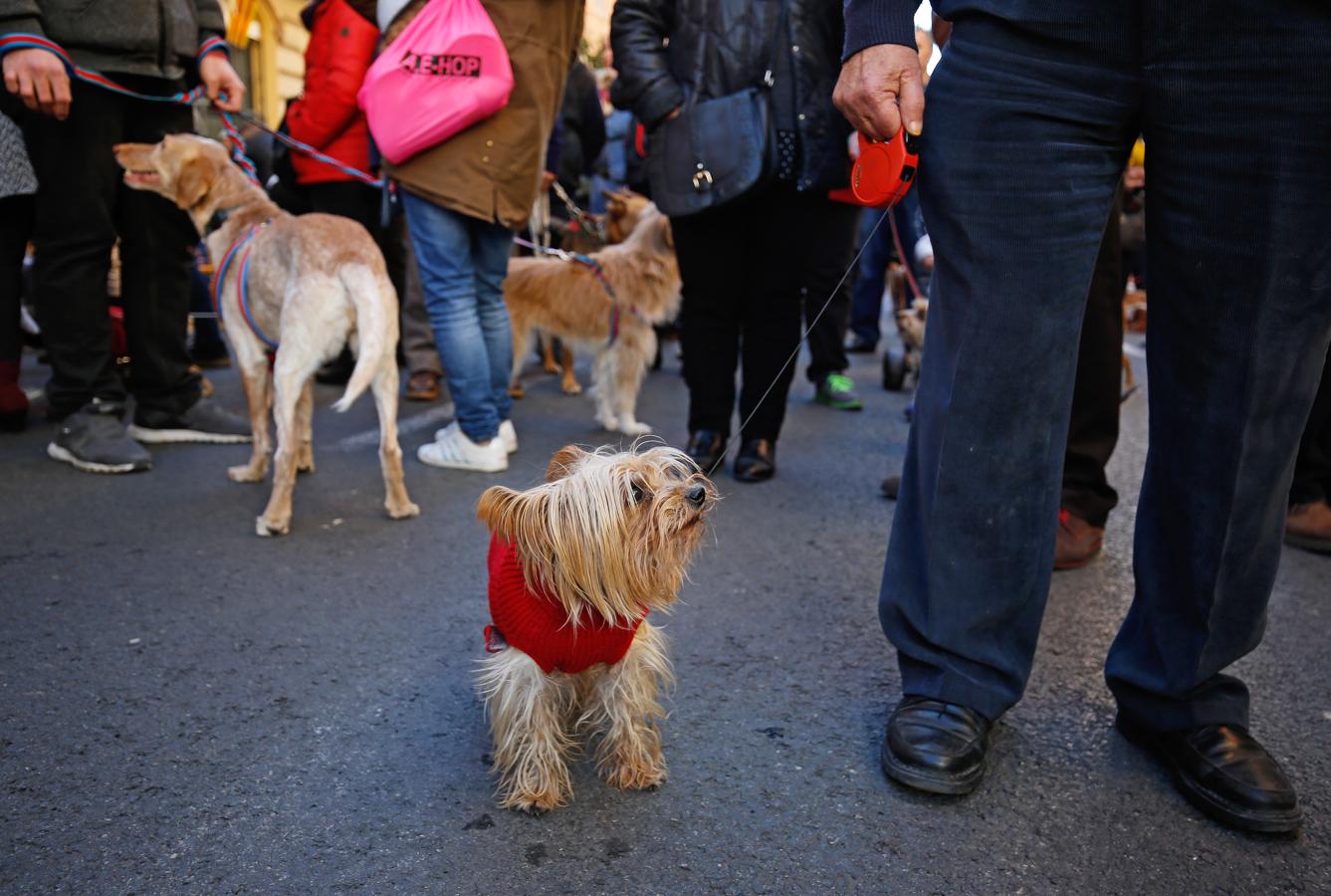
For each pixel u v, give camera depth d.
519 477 4.37
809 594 3.11
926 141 1.93
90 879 1.72
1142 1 1.70
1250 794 1.89
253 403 4.07
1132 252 6.21
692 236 4.16
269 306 3.76
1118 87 1.77
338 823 1.90
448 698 2.41
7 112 3.79
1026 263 1.85
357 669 2.54
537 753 1.97
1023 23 1.79
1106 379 3.23
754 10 3.85
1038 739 2.25
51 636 2.65
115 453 4.14
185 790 1.99
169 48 3.99
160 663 2.53
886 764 2.07
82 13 3.75
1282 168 1.66
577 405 6.20
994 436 1.94
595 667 2.09
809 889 1.74
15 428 4.73
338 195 5.46
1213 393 1.82
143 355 4.58
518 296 5.85
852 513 3.98
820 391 6.27
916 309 6.78
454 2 3.77
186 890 1.70
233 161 4.19
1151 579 2.05
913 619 2.10
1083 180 1.83
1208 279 1.77
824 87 3.82
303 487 4.13
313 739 2.20
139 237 4.39
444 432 4.59
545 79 3.99
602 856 1.82
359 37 5.20
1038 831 1.91
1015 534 1.99
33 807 1.91
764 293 4.18
